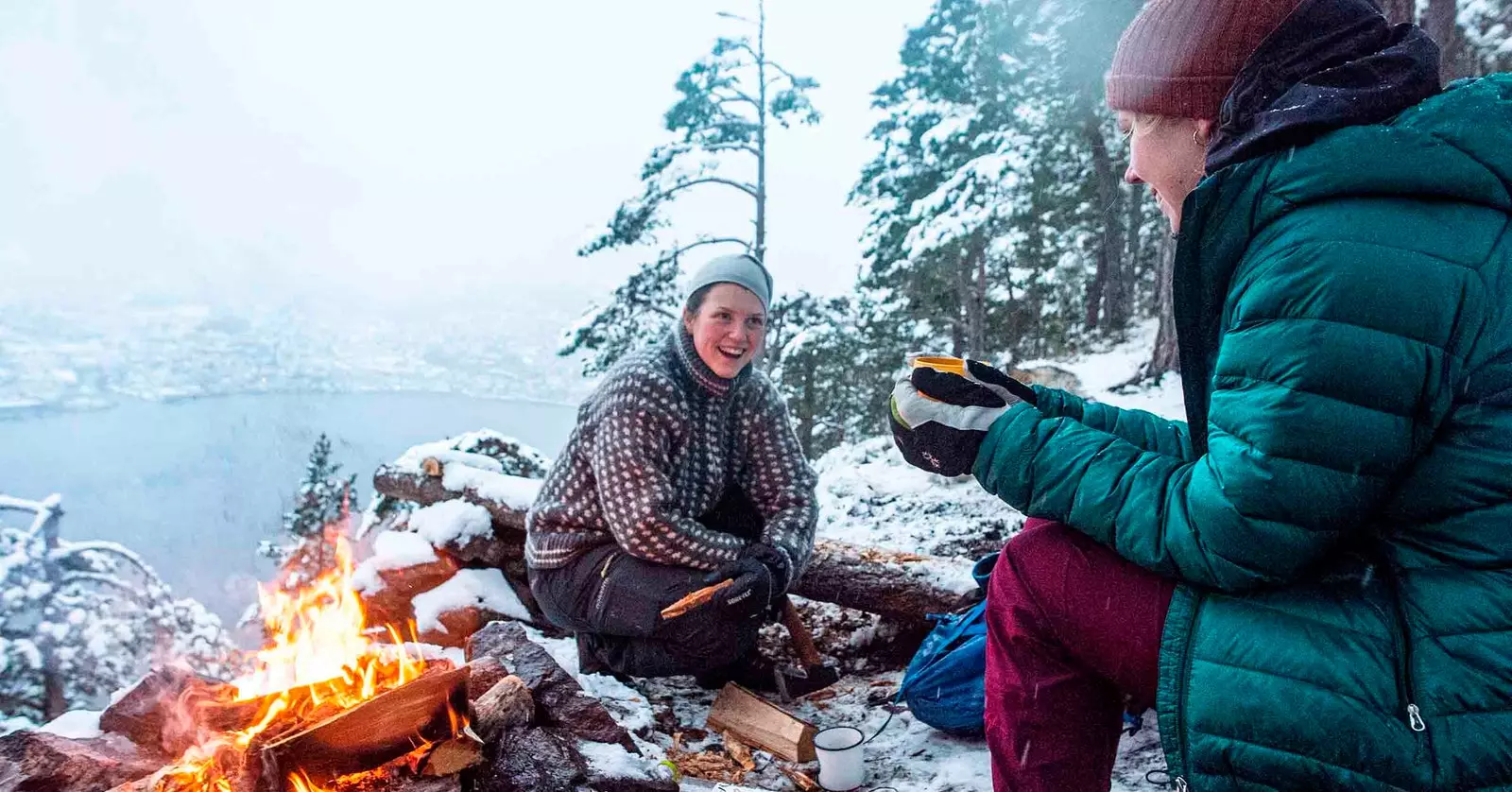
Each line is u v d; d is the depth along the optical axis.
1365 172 1.24
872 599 3.33
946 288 18.11
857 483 6.05
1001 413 1.59
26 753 1.86
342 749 1.65
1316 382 1.21
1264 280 1.29
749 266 2.88
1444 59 7.42
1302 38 1.35
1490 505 1.17
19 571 10.28
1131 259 18.56
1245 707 1.29
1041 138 15.51
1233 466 1.28
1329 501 1.21
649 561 2.80
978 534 4.89
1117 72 1.59
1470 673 1.16
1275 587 1.33
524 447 4.81
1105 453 1.48
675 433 2.81
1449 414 1.19
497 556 3.70
